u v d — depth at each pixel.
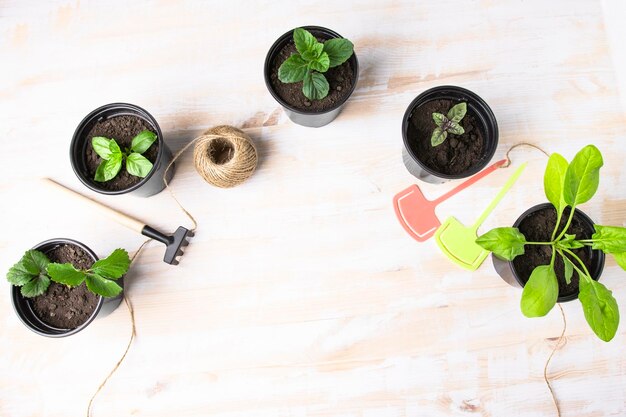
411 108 0.68
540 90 0.74
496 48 0.75
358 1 0.76
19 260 0.70
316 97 0.67
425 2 0.76
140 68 0.76
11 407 0.71
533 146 0.73
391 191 0.73
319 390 0.71
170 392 0.71
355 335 0.71
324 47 0.67
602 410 0.69
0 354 0.72
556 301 0.60
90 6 0.78
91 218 0.74
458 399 0.70
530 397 0.70
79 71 0.77
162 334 0.72
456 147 0.69
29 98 0.76
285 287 0.72
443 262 0.72
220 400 0.71
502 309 0.71
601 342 0.70
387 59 0.75
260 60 0.76
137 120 0.71
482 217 0.72
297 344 0.72
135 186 0.67
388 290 0.72
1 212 0.74
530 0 0.76
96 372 0.72
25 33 0.77
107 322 0.72
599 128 0.73
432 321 0.71
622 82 0.73
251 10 0.77
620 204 0.72
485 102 0.68
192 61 0.76
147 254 0.73
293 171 0.74
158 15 0.77
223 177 0.69
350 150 0.74
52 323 0.68
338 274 0.72
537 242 0.63
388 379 0.71
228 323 0.72
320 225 0.73
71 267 0.64
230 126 0.72
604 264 0.69
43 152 0.75
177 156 0.71
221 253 0.73
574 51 0.75
